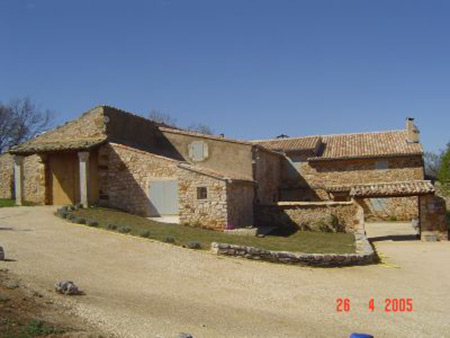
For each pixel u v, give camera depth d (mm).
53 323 7492
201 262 13539
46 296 9008
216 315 9125
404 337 8578
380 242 22422
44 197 25016
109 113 24938
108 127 24719
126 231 17281
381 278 13727
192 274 12273
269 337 8039
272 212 25891
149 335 7523
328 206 25062
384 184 23578
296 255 14633
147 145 27859
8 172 29719
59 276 10891
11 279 9836
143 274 11930
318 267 14672
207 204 21344
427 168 54312
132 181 23516
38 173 25875
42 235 15859
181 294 10492
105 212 21703
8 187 29547
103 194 23859
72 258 12898
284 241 19312
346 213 24781
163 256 13945
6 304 8008
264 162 30516
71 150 23438
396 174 34375
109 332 7457
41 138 25531
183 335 7035
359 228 23219
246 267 13469
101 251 14039
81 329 7406
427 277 14023
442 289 12508
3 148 44875
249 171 26766
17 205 24406
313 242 19703
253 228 22141
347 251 17062
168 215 22844
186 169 21781
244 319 9023
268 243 18016
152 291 10508
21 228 17125
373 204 34531
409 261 16797
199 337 7703
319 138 38188
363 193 22969
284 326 8766
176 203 22766
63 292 9406
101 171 23969
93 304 8930
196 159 27766
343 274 13977
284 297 10891
